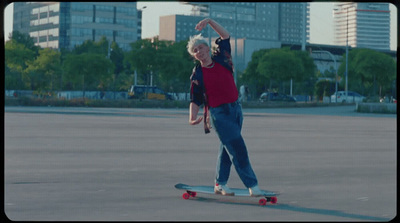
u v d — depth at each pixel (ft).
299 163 32.40
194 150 40.09
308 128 70.49
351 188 23.25
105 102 166.30
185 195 20.58
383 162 33.09
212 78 20.08
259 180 25.53
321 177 26.58
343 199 20.63
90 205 19.02
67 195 21.04
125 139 49.57
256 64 242.78
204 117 20.56
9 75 198.90
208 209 18.48
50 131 58.39
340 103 207.92
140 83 281.54
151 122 80.02
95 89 239.91
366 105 140.67
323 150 40.88
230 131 19.93
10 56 199.72
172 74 184.65
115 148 41.16
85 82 199.82
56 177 25.89
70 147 41.50
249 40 386.93
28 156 35.06
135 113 114.62
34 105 161.07
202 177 26.50
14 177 25.76
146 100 176.96
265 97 218.18
